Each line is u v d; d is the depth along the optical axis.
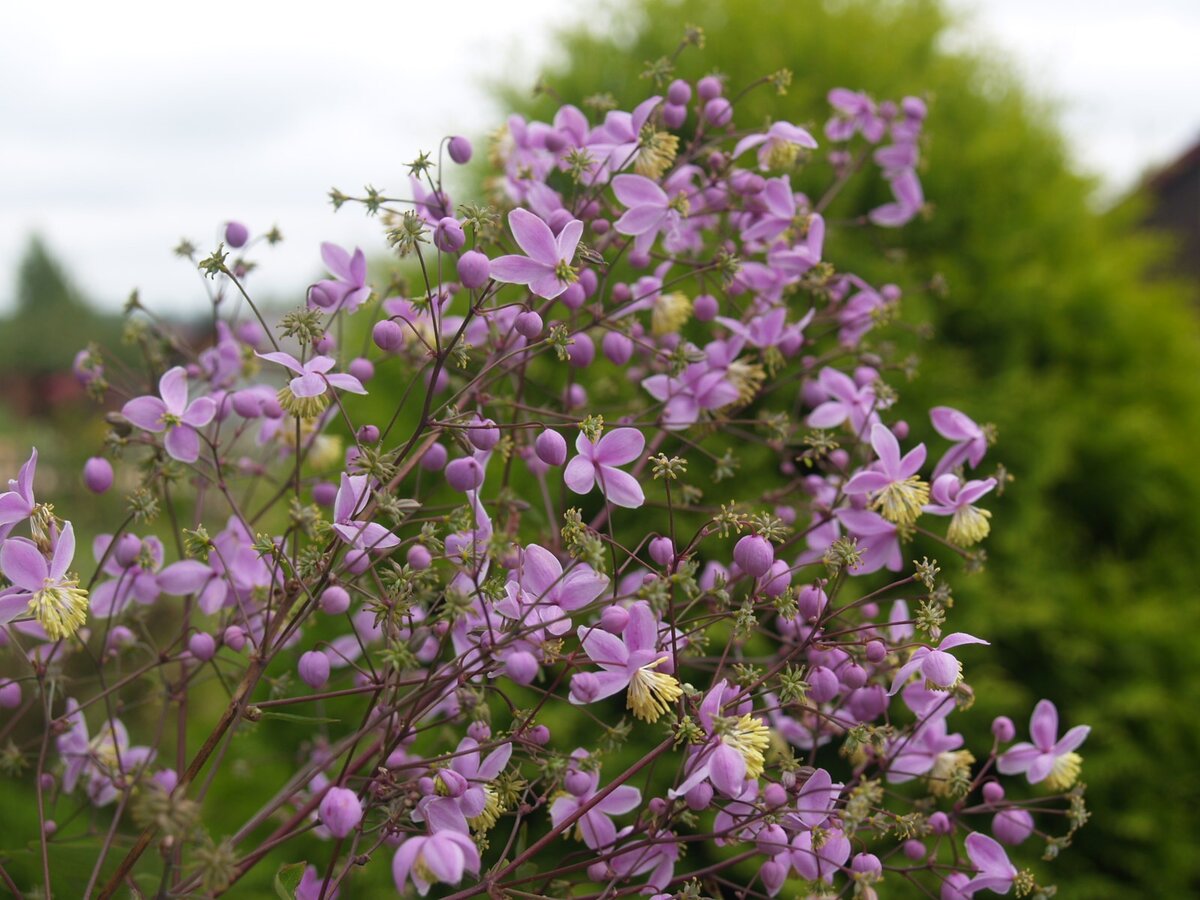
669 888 0.56
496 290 0.55
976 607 1.05
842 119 0.69
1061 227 1.27
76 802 0.62
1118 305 1.24
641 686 0.52
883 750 0.55
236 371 0.61
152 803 0.48
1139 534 1.21
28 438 2.84
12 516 0.52
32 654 0.53
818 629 0.54
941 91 1.27
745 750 0.51
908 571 1.05
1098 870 1.11
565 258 0.53
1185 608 1.14
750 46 1.20
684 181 0.61
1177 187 2.63
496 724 0.89
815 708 0.56
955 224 1.22
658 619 0.54
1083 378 1.22
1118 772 1.09
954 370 1.12
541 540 0.61
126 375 0.61
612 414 0.69
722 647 0.87
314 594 0.52
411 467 0.55
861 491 0.57
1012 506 1.11
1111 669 1.12
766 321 0.61
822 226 0.60
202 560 0.58
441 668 0.53
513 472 0.86
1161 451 1.18
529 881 0.53
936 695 0.56
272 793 1.05
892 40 1.28
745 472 0.99
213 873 0.48
